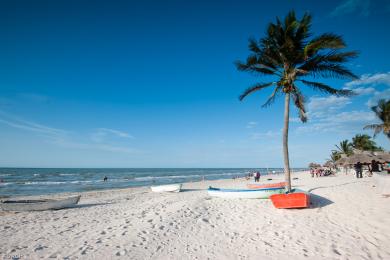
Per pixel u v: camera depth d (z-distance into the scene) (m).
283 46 11.90
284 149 12.52
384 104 31.45
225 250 6.30
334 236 6.88
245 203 12.41
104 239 7.39
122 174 77.12
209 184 34.38
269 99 13.46
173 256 5.99
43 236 7.98
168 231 8.02
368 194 11.75
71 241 7.31
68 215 11.93
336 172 44.62
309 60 12.37
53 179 51.03
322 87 12.75
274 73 13.39
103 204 15.79
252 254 5.98
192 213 10.44
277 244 6.55
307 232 7.33
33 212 12.99
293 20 12.20
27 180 47.59
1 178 51.88
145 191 24.88
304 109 12.65
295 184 21.05
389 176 12.38
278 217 9.14
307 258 5.62
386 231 6.82
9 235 8.19
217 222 9.00
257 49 12.78
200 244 6.77
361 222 7.78
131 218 10.26
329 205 10.19
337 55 11.76
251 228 8.05
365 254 5.68
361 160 24.02
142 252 6.27
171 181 47.41
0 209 13.04
